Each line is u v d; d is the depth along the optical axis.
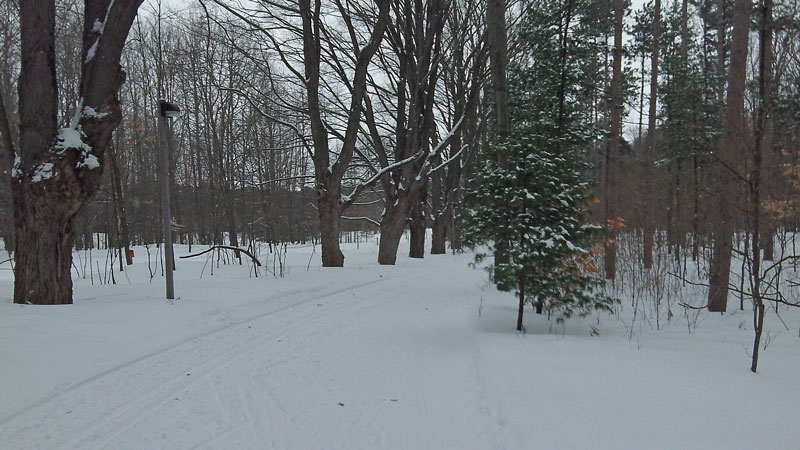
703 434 3.46
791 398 4.20
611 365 5.36
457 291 12.55
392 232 19.70
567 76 9.52
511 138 7.60
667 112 17.59
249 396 4.84
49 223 7.64
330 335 7.50
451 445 3.83
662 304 10.73
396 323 8.51
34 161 7.53
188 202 38.84
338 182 16.44
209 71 21.36
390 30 19.05
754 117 6.16
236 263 17.45
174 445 3.76
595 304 7.43
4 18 16.48
